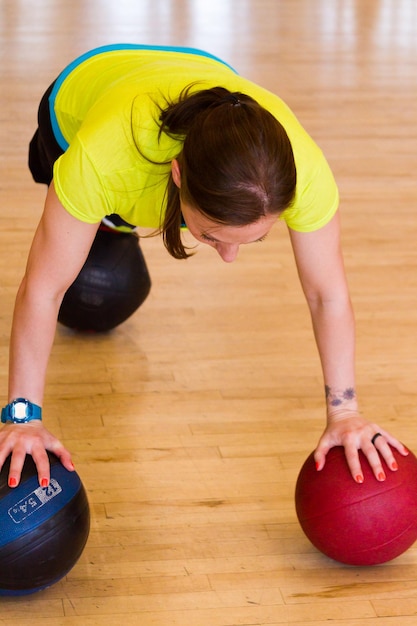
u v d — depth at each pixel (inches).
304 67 238.5
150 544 81.6
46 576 71.8
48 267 71.6
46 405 101.0
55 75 221.0
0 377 105.2
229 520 85.2
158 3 303.4
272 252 140.6
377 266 136.5
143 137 66.6
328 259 74.2
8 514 70.1
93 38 256.2
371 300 126.6
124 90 71.1
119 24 274.2
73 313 111.0
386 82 229.1
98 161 67.9
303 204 70.0
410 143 187.8
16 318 73.7
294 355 113.2
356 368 110.3
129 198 69.8
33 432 73.5
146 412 101.0
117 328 117.5
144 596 75.6
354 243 143.6
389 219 153.1
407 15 304.5
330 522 74.9
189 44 256.2
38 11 283.9
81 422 98.6
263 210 60.9
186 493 88.6
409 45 267.4
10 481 70.6
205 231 63.2
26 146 175.9
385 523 73.9
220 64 83.7
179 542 82.0
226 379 107.8
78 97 82.8
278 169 60.6
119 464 92.3
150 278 119.3
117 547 80.9
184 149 61.7
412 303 126.3
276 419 100.7
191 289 128.1
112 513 85.2
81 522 72.8
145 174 68.1
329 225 72.6
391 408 103.0
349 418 78.1
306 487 76.7
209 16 290.5
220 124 60.4
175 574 78.2
